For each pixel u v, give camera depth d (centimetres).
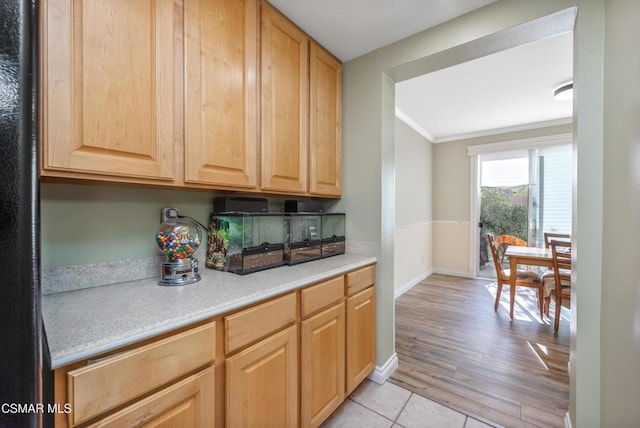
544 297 312
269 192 158
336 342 153
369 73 195
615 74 113
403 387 184
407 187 404
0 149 32
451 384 187
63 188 109
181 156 112
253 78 141
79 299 99
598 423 123
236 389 100
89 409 66
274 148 153
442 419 155
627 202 103
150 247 133
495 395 175
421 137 451
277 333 118
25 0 35
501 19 146
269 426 113
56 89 81
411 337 255
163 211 134
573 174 135
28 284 34
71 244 110
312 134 180
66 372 64
